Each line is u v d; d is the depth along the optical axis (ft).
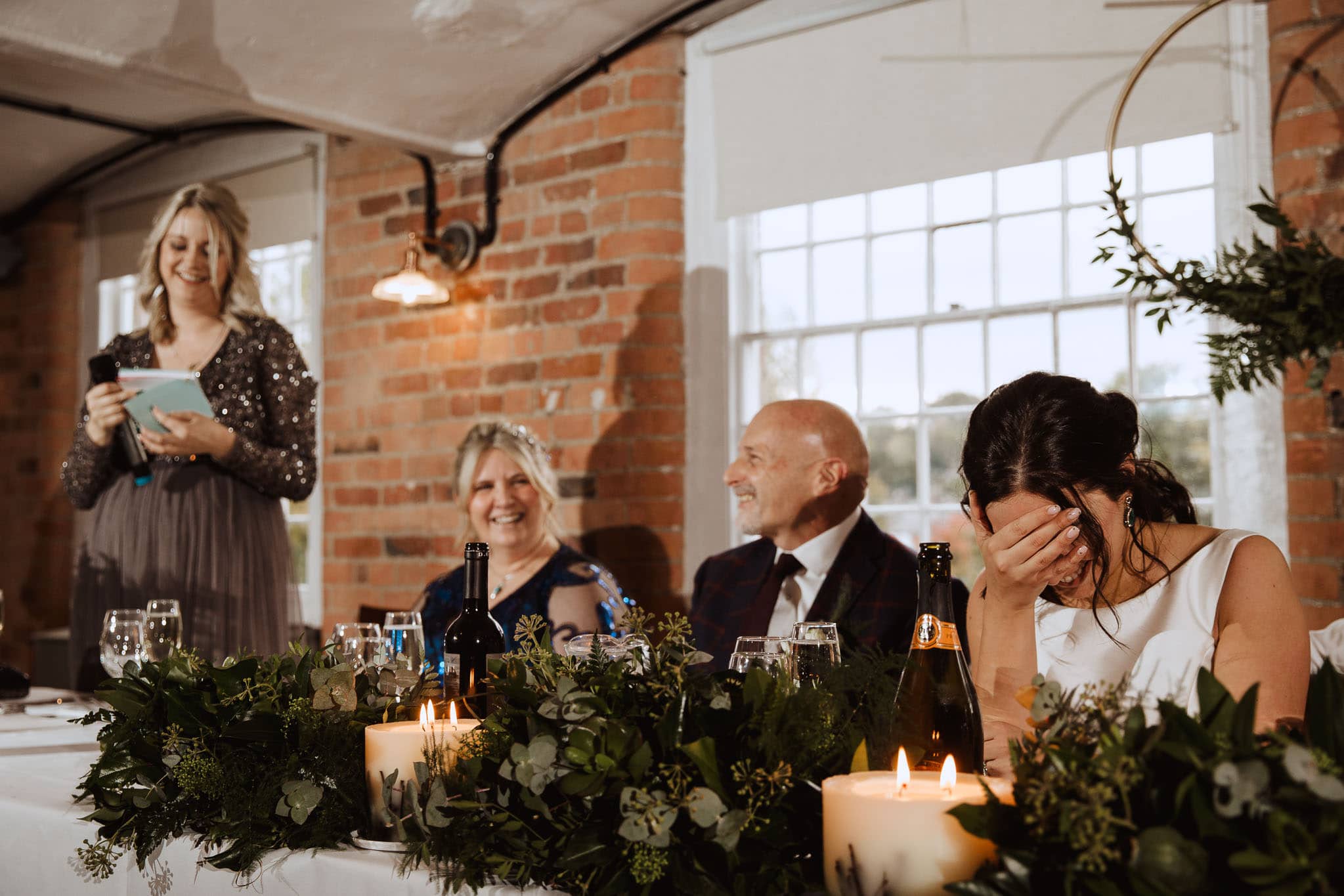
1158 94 9.34
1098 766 2.30
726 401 11.80
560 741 2.85
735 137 11.60
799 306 11.83
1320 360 3.52
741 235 12.08
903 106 10.59
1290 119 8.59
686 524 11.65
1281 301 3.52
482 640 3.72
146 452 8.65
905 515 11.19
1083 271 10.24
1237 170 9.21
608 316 11.84
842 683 3.07
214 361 8.94
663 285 11.67
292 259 15.30
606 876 2.77
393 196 13.48
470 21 10.44
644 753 2.75
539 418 12.25
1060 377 4.47
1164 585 4.48
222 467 8.82
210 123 15.19
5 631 16.55
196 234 8.82
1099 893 2.20
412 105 11.66
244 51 10.15
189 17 9.51
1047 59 9.86
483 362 12.70
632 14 11.27
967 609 4.75
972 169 10.17
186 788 3.35
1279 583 4.27
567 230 12.14
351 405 13.75
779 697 2.86
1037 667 4.36
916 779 2.68
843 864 2.48
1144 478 4.71
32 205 17.08
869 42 10.81
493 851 2.93
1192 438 9.56
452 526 12.87
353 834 3.26
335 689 3.39
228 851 3.26
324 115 11.35
